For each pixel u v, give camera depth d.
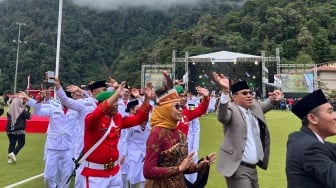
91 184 4.48
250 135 4.84
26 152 12.25
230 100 4.97
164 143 3.44
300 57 64.00
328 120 2.85
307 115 2.93
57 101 7.32
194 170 3.71
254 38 73.62
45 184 7.38
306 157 2.67
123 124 4.75
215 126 22.89
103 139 4.47
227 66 55.78
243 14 83.44
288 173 2.82
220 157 4.88
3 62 79.44
